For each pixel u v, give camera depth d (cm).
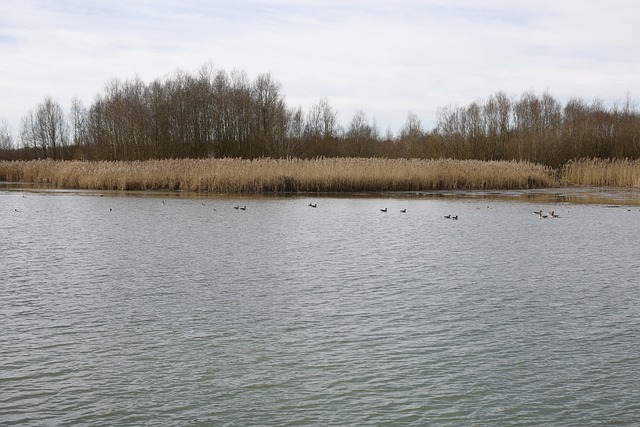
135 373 1216
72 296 1747
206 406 1085
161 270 2078
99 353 1315
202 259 2266
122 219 3366
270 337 1415
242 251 2427
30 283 1888
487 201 4497
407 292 1802
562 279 1969
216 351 1330
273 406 1086
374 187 5194
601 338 1416
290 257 2308
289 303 1686
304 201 4419
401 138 9706
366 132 9231
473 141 7838
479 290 1825
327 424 1026
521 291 1816
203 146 7800
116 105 7825
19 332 1438
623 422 1030
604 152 7288
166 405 1088
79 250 2425
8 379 1181
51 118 9362
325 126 9094
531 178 5750
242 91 7962
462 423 1029
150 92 8231
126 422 1028
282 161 5438
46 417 1040
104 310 1614
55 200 4394
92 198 4550
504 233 2906
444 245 2572
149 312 1599
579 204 4309
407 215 3600
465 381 1184
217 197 4684
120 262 2203
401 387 1158
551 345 1370
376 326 1493
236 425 1023
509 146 7669
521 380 1189
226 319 1545
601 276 2009
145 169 5509
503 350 1338
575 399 1112
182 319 1544
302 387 1158
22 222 3209
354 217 3497
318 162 5391
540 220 3394
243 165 5334
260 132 7831
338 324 1507
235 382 1178
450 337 1419
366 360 1281
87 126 9181
